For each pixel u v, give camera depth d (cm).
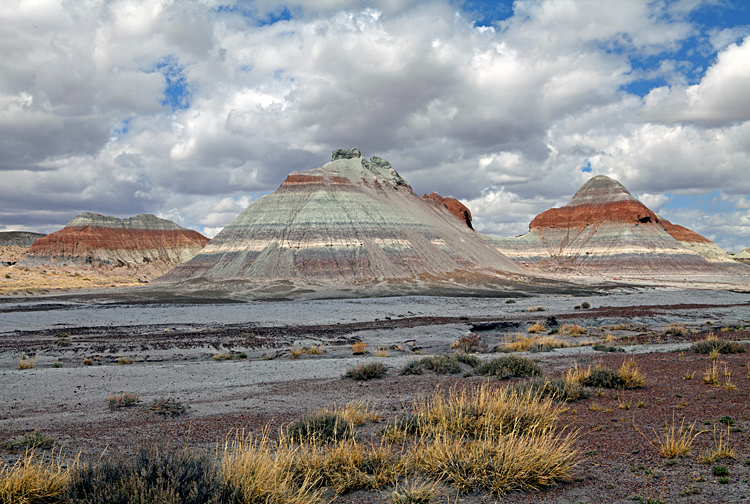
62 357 2703
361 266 12331
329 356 2839
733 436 866
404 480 718
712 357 1966
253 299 8806
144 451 712
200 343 3212
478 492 657
